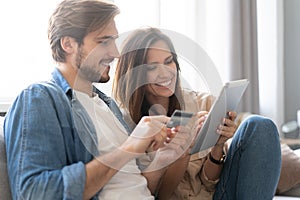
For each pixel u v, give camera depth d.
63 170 1.17
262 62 3.42
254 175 1.55
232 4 3.06
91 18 1.31
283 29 3.55
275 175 1.56
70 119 1.28
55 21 1.35
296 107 3.58
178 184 1.58
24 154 1.17
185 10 2.91
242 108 3.11
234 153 1.60
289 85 3.58
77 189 1.15
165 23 2.82
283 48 3.54
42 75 2.32
